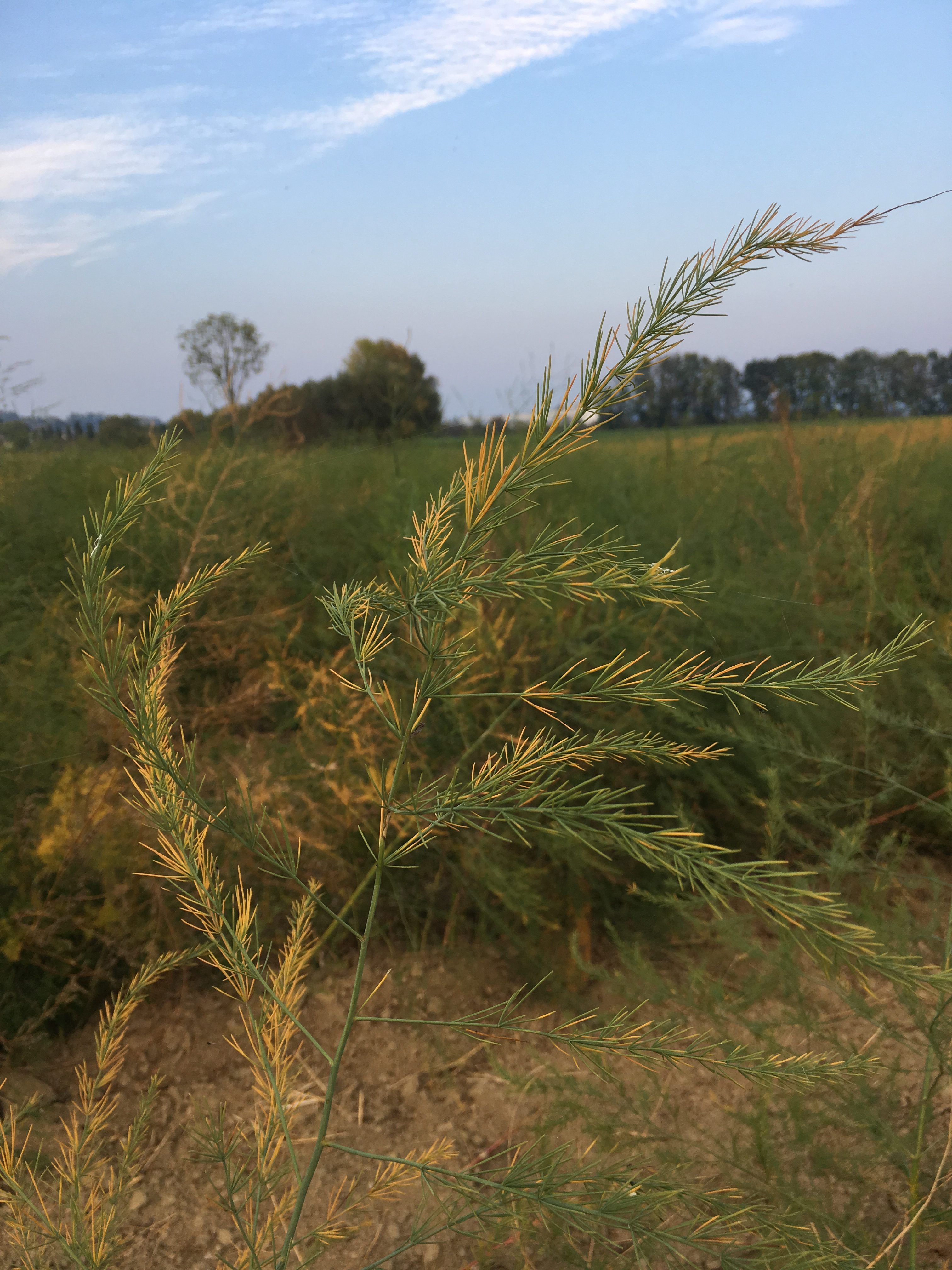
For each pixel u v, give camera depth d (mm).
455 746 2594
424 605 884
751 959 2307
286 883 2523
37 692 2664
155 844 2365
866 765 2604
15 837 2367
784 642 2922
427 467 5656
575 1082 1771
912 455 4883
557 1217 1145
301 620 3451
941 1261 1572
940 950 1777
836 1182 1684
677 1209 1448
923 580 3658
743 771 2811
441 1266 1737
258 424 5746
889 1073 1615
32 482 4352
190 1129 1795
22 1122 2021
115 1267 1729
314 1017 2441
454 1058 2277
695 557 3420
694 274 743
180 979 2514
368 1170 1978
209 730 3086
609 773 2619
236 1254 1768
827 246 714
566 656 2648
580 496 4531
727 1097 2018
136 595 3305
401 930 2723
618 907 2633
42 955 2383
